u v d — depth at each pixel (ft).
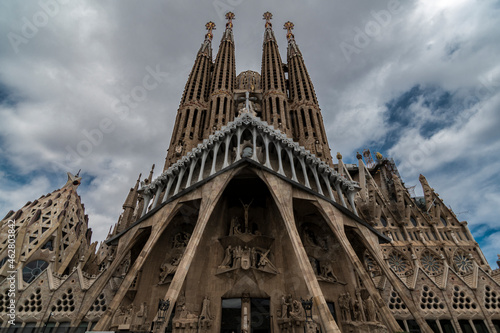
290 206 88.79
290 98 192.95
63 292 102.58
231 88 189.98
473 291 98.89
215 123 161.89
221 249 100.17
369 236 98.58
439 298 98.99
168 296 69.92
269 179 94.22
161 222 92.73
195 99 178.09
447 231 172.86
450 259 156.76
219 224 105.50
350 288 94.58
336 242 104.32
